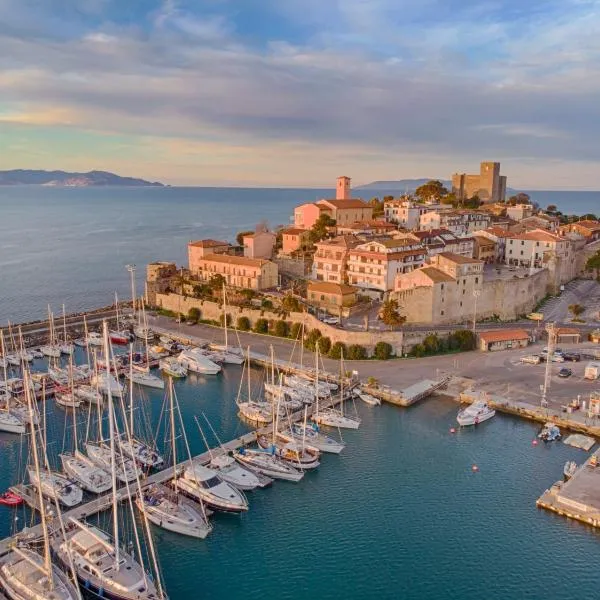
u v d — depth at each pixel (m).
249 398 105.94
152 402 110.19
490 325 147.00
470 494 79.38
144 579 58.66
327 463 87.88
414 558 67.12
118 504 74.00
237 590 62.22
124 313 175.88
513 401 106.62
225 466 82.62
